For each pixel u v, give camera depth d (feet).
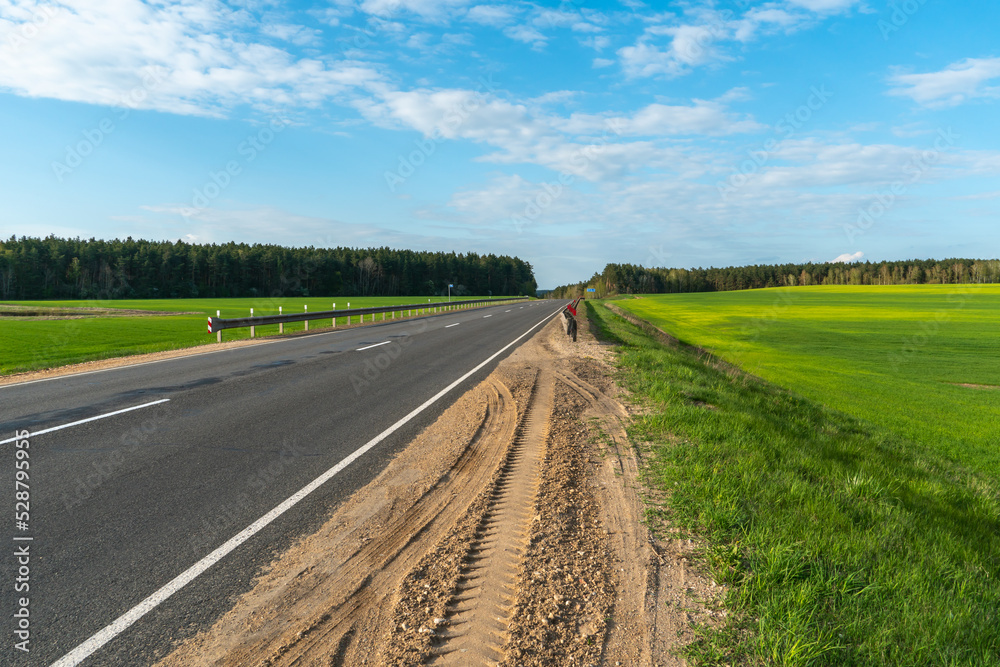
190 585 10.66
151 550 12.01
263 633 9.21
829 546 12.11
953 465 28.37
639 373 36.94
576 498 15.29
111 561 11.48
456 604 10.16
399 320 102.27
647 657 8.65
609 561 11.74
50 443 19.74
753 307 187.83
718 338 93.76
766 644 8.84
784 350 78.23
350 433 22.15
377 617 9.71
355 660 8.54
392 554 12.07
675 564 11.65
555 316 118.32
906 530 14.35
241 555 11.91
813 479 18.07
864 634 9.09
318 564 11.59
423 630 9.32
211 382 32.89
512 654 8.63
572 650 8.78
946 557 12.84
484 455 19.44
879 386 51.19
